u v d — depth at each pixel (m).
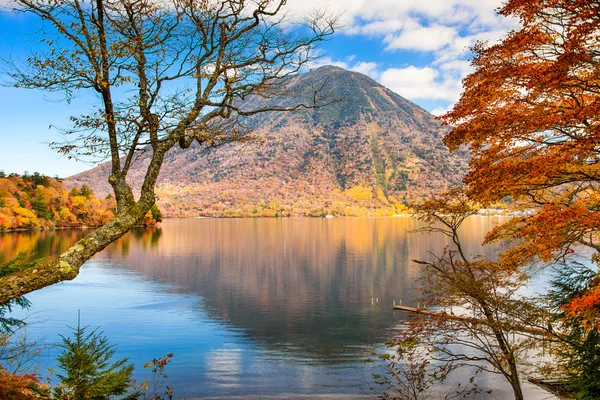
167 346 27.30
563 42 9.26
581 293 11.40
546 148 10.38
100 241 6.42
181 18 8.23
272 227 178.88
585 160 10.77
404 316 35.72
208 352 26.25
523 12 9.38
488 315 11.05
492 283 11.52
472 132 10.62
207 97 7.96
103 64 6.77
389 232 146.38
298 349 26.98
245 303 40.94
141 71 7.25
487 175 10.49
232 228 170.12
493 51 10.39
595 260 12.34
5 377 6.96
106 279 54.03
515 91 10.72
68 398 8.07
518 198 12.48
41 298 41.41
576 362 11.64
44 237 101.75
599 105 8.19
